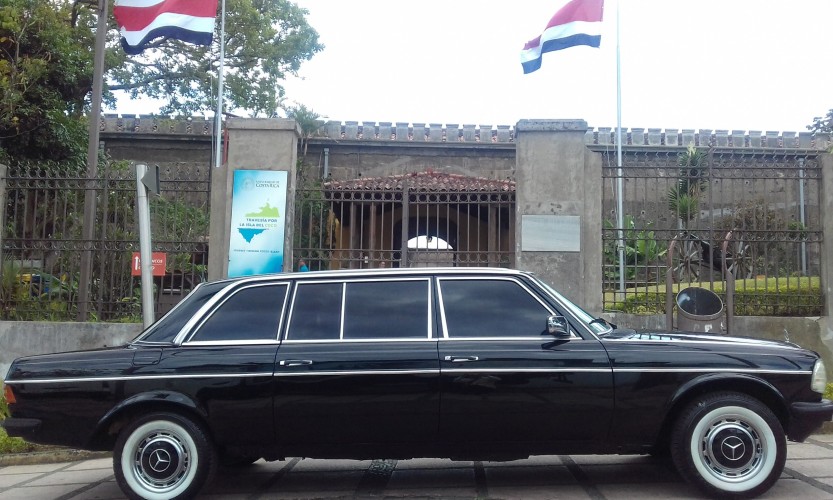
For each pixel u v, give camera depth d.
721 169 9.96
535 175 10.09
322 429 5.24
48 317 10.31
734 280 9.91
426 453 5.29
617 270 10.25
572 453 5.29
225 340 5.44
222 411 5.24
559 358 5.20
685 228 10.06
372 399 5.20
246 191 10.04
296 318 5.50
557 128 10.13
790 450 6.84
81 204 10.98
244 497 5.65
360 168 24.70
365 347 5.30
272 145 10.16
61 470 7.27
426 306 5.49
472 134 24.78
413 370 5.19
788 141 21.81
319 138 24.36
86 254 10.27
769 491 5.37
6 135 14.84
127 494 5.25
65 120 15.63
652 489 5.56
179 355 5.36
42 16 15.38
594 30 13.91
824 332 9.64
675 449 5.22
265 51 24.69
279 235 9.94
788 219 9.93
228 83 24.53
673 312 9.51
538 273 9.89
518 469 6.39
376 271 5.67
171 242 10.27
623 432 5.19
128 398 5.26
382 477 6.23
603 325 5.79
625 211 11.31
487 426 5.19
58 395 5.30
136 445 5.30
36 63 14.35
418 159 24.78
